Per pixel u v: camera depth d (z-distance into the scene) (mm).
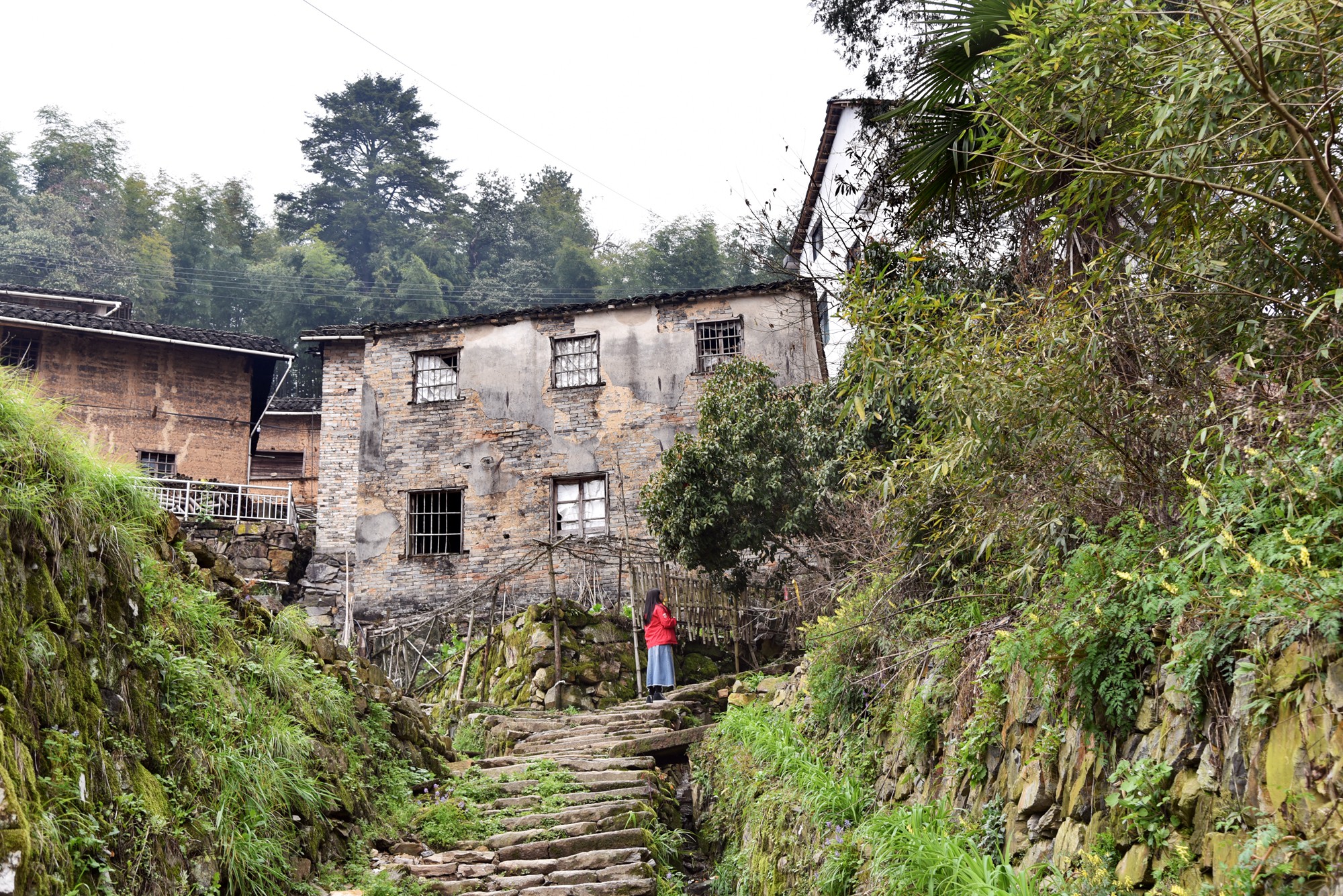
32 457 4965
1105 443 4125
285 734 6387
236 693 6234
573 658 13938
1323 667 2699
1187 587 3299
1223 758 3031
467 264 48344
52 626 4535
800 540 13672
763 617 14555
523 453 19531
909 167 7047
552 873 7281
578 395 19578
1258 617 2912
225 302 41219
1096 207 4363
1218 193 4023
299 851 6152
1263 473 3270
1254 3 3166
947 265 9211
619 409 19359
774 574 14445
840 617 7688
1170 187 3980
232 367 23109
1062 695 4020
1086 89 3852
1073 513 4363
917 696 5844
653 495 13906
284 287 40875
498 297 43844
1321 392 3305
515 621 14969
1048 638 3883
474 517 19453
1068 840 3783
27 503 4559
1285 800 2684
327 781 6945
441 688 15922
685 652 14320
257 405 25188
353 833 7086
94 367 21766
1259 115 3545
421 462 19922
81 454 5555
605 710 12547
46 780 3986
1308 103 3422
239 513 21047
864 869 5215
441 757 9664
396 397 20328
